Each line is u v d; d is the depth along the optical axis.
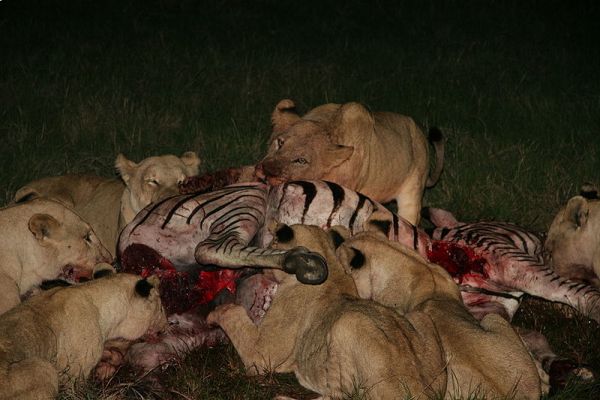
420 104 14.98
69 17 19.20
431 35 20.05
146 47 17.47
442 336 6.82
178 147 12.75
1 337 6.40
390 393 6.21
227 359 7.69
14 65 15.70
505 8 21.83
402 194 10.44
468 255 8.84
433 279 7.65
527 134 13.50
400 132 10.29
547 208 11.18
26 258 7.92
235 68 16.28
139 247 8.35
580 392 7.14
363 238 7.93
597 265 8.95
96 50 16.98
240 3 21.25
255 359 7.39
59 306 6.91
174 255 8.35
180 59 16.88
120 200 9.81
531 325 8.67
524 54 18.61
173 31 18.84
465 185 11.58
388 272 7.77
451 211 11.20
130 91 14.89
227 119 13.94
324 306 7.23
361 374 6.42
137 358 7.43
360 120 9.35
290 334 7.39
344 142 9.32
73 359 6.92
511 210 11.07
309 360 7.09
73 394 6.62
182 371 7.36
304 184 8.45
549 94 15.48
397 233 8.60
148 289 7.48
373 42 19.14
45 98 14.19
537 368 7.14
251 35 19.22
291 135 9.16
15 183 11.28
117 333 7.39
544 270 8.62
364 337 6.44
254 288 7.98
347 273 7.64
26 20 18.66
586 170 11.90
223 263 7.79
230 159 12.16
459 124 13.95
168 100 14.71
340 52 18.25
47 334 6.71
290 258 7.14
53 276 8.06
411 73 16.89
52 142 12.75
